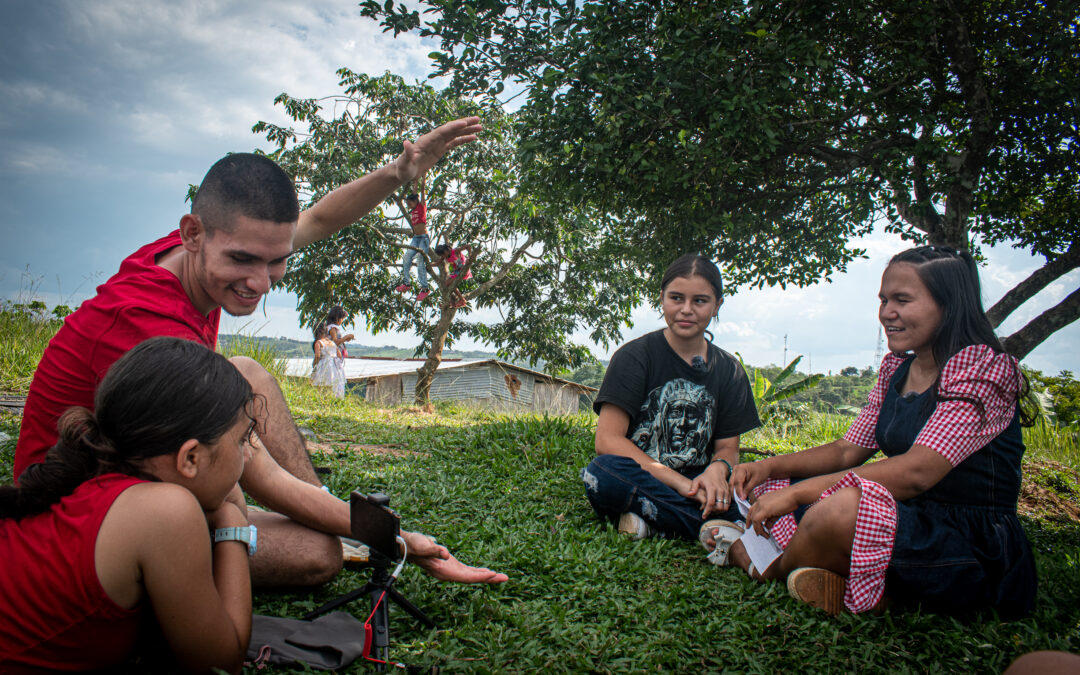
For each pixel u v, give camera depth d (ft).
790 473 11.18
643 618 8.20
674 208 27.81
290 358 45.11
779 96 23.17
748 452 22.99
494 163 62.59
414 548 7.56
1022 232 32.17
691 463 12.68
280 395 8.65
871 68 27.04
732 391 12.90
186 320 6.69
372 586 6.91
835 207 31.42
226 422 5.40
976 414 8.79
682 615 8.39
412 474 15.47
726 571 10.27
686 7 23.75
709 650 7.39
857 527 8.53
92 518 4.99
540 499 14.56
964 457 8.82
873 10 24.67
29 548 5.03
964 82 25.57
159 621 5.37
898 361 10.76
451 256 62.75
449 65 25.21
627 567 9.96
